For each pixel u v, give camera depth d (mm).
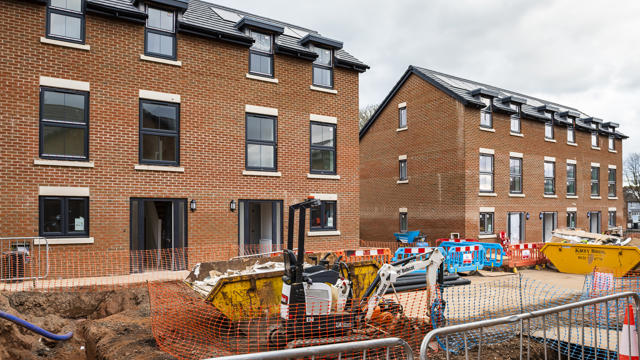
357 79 15836
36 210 10391
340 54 15711
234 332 7590
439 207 19922
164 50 12281
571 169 24938
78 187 10859
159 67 12062
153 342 7074
